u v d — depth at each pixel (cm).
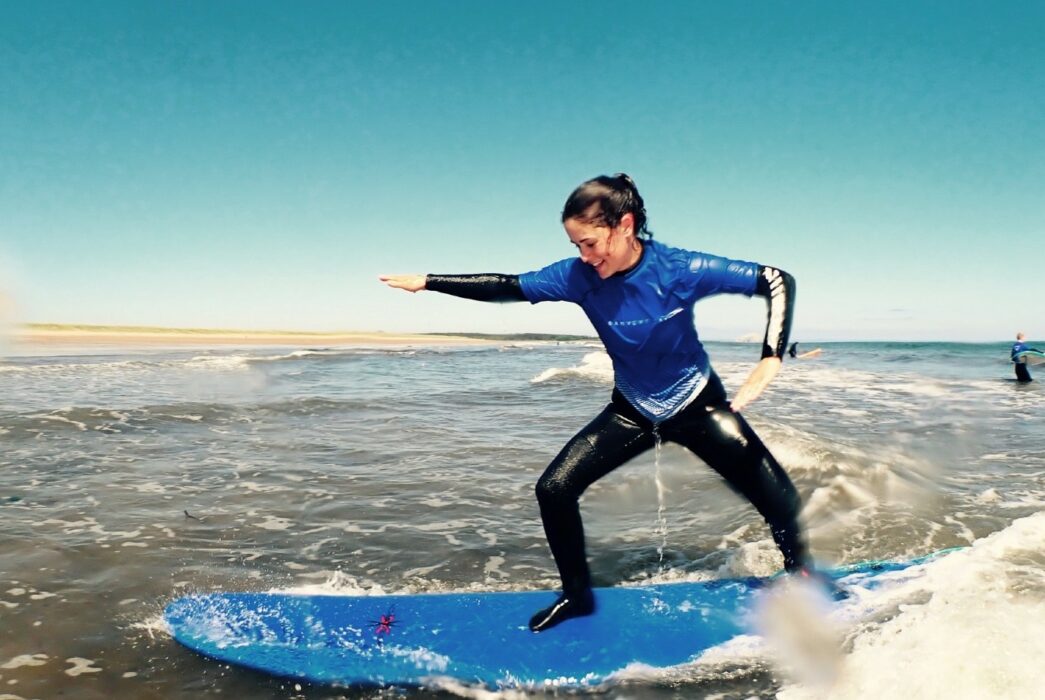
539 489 323
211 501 590
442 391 1470
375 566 447
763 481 328
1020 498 598
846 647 308
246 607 359
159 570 430
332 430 956
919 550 475
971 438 891
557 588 414
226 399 1258
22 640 330
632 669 305
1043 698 254
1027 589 358
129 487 634
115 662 311
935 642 297
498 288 320
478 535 508
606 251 284
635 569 450
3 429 904
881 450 787
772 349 290
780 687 287
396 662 310
